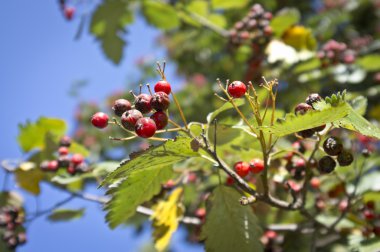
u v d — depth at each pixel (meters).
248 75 0.73
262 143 0.40
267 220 0.58
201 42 1.03
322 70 0.70
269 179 0.50
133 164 0.39
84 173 0.55
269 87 0.39
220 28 0.79
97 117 0.41
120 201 0.45
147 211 0.54
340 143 0.41
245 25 0.67
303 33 0.66
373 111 0.75
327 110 0.37
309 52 0.66
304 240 0.59
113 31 0.77
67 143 0.58
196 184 0.58
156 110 0.39
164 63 0.40
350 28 1.00
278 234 0.59
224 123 0.47
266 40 0.67
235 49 0.73
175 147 0.40
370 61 0.69
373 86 0.81
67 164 0.55
